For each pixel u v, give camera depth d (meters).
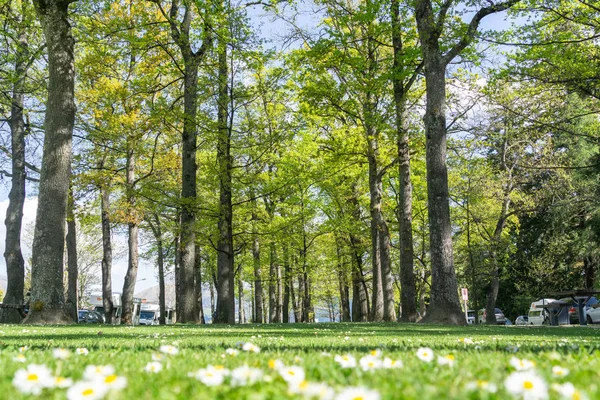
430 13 15.76
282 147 22.23
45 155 13.45
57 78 13.57
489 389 1.81
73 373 2.55
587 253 34.06
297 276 38.34
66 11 13.77
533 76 18.03
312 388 1.63
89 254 53.34
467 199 30.14
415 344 5.53
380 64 20.88
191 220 19.28
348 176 28.84
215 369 2.13
